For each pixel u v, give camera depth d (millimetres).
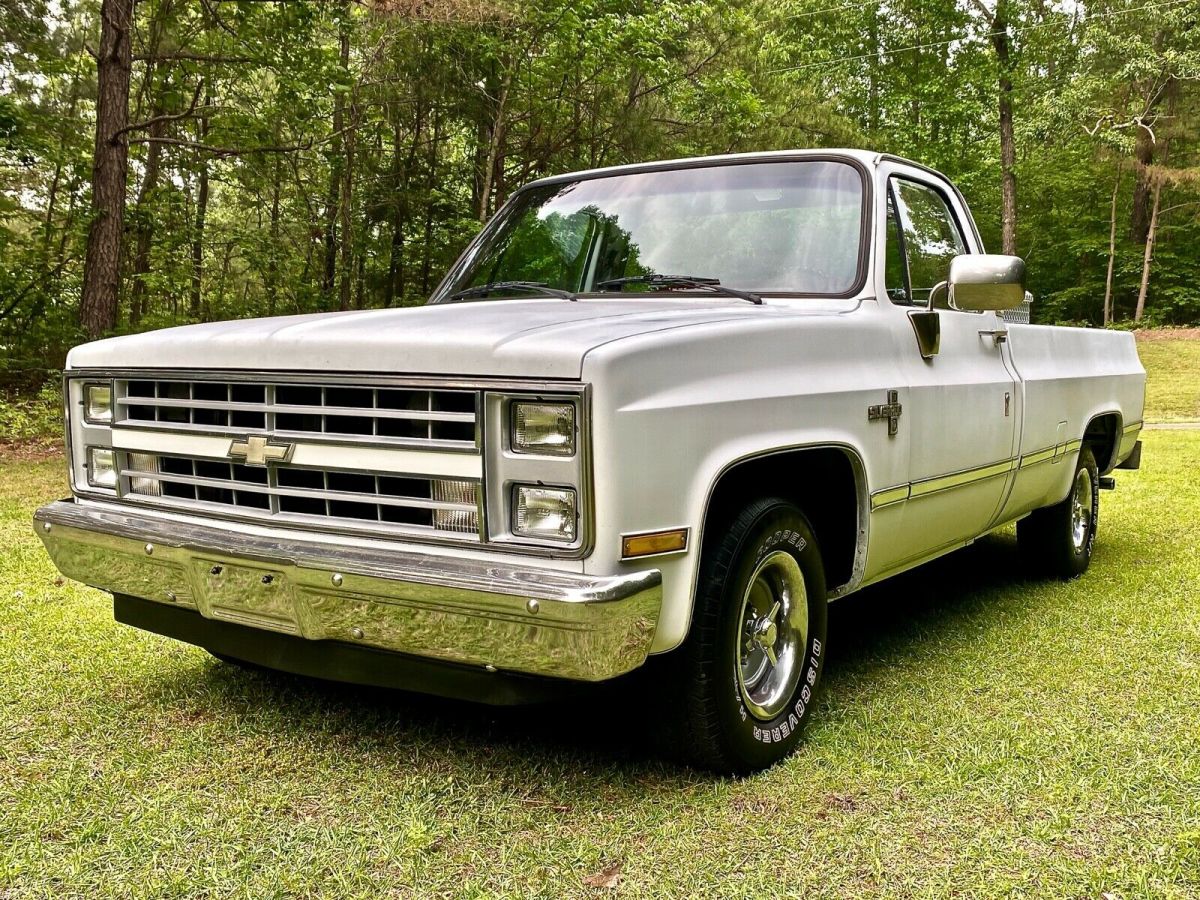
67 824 2518
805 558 3047
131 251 20266
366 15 16625
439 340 2398
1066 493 5035
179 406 2846
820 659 3168
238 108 18344
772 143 20297
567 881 2266
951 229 4227
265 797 2674
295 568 2539
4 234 15938
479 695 2555
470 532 2387
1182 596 4832
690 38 19672
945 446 3691
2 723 3180
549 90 18062
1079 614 4539
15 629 4160
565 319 2697
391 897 2199
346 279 19891
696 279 3477
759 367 2768
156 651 3914
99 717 3236
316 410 2566
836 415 3031
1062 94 26516
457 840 2453
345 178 19359
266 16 15398
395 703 3396
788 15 29062
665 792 2719
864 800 2666
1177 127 30672
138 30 17453
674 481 2406
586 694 2590
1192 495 7594
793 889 2225
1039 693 3473
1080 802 2629
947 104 28078
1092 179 34062
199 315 19203
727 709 2717
